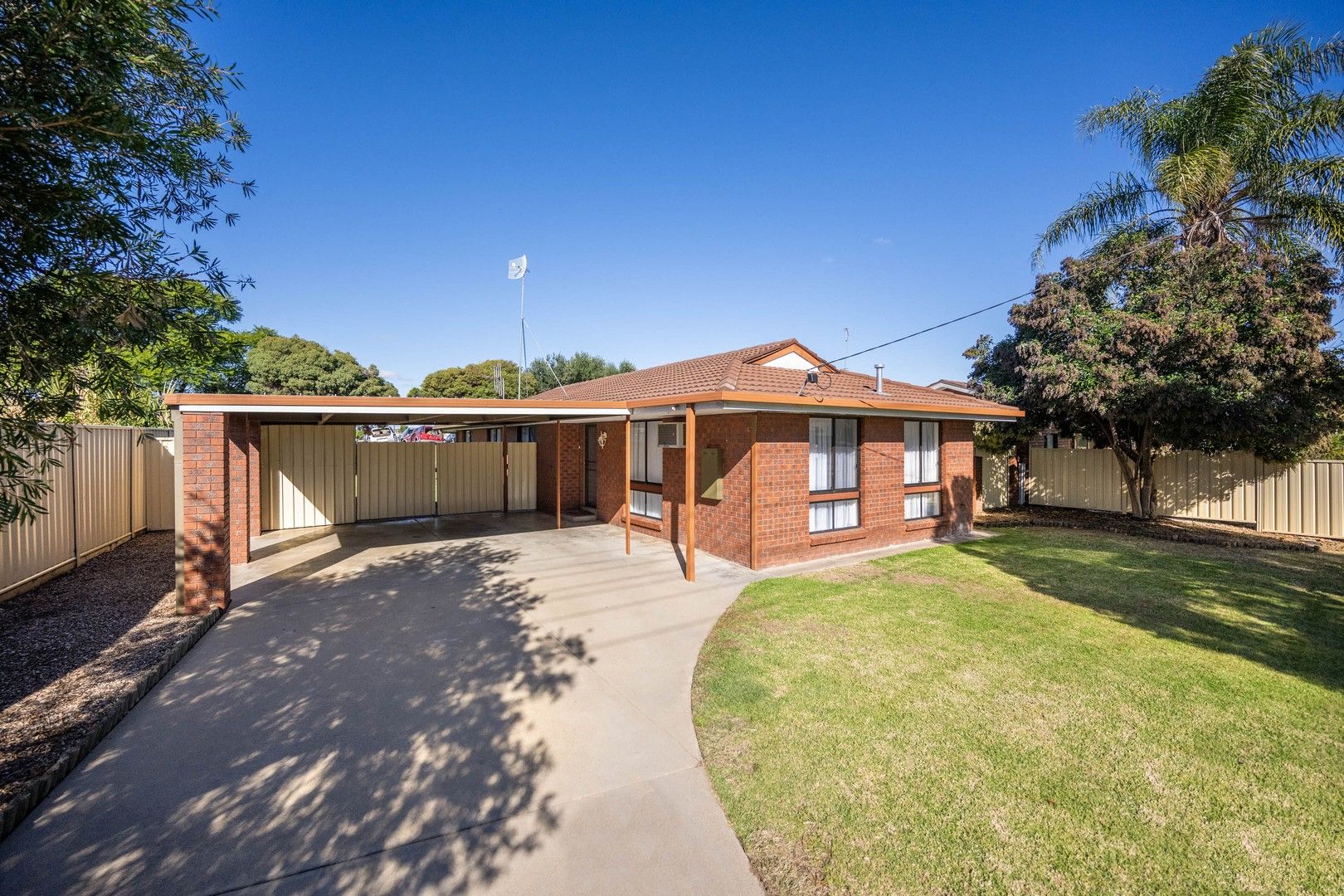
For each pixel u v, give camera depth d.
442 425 15.31
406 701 4.65
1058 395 12.14
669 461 11.49
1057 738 4.00
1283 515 11.88
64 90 2.66
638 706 4.59
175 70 3.32
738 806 3.32
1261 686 4.77
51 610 6.82
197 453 6.77
